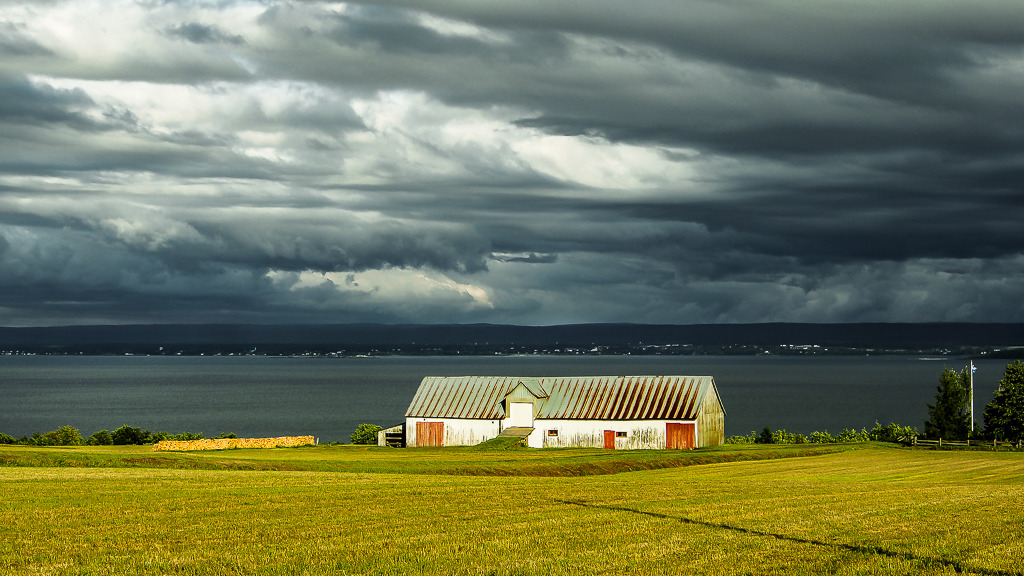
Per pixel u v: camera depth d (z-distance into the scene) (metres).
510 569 23.56
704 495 41.00
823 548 26.28
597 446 97.44
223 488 42.94
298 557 25.30
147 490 41.75
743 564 24.08
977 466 67.69
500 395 103.38
